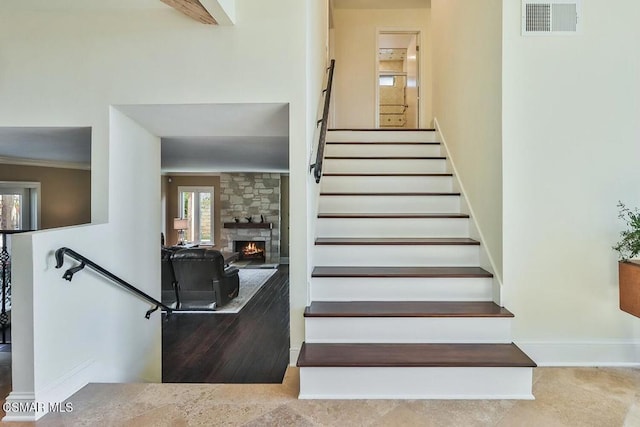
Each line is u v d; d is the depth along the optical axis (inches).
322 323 86.4
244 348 160.6
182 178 400.8
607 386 79.7
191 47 95.7
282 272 335.3
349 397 75.1
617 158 89.9
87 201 291.1
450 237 117.2
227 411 70.6
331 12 235.6
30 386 69.1
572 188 90.3
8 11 96.7
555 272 90.7
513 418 67.9
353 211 128.7
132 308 111.6
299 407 71.9
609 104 89.6
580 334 90.8
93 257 90.9
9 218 242.5
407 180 136.9
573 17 89.4
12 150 176.7
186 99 96.2
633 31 89.1
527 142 90.4
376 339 86.3
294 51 94.3
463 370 75.0
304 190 93.4
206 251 218.1
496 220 94.1
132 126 110.6
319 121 131.5
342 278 96.3
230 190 388.8
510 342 85.3
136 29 96.4
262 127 117.1
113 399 75.3
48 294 73.2
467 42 115.7
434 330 85.9
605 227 90.1
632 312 80.5
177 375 135.3
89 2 92.6
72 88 97.7
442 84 149.7
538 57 89.7
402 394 75.4
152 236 126.0
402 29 248.2
